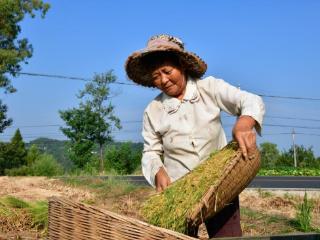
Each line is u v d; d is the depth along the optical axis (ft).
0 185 48.47
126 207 33.42
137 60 12.50
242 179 10.43
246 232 25.96
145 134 13.57
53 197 13.39
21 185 49.37
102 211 10.95
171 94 12.71
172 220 10.05
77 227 11.80
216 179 9.91
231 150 10.85
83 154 127.34
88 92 127.75
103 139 128.98
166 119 12.92
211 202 9.61
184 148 12.75
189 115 12.67
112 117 128.98
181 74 12.43
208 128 12.57
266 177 97.81
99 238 10.91
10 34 111.14
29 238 23.34
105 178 54.85
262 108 11.18
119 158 124.67
